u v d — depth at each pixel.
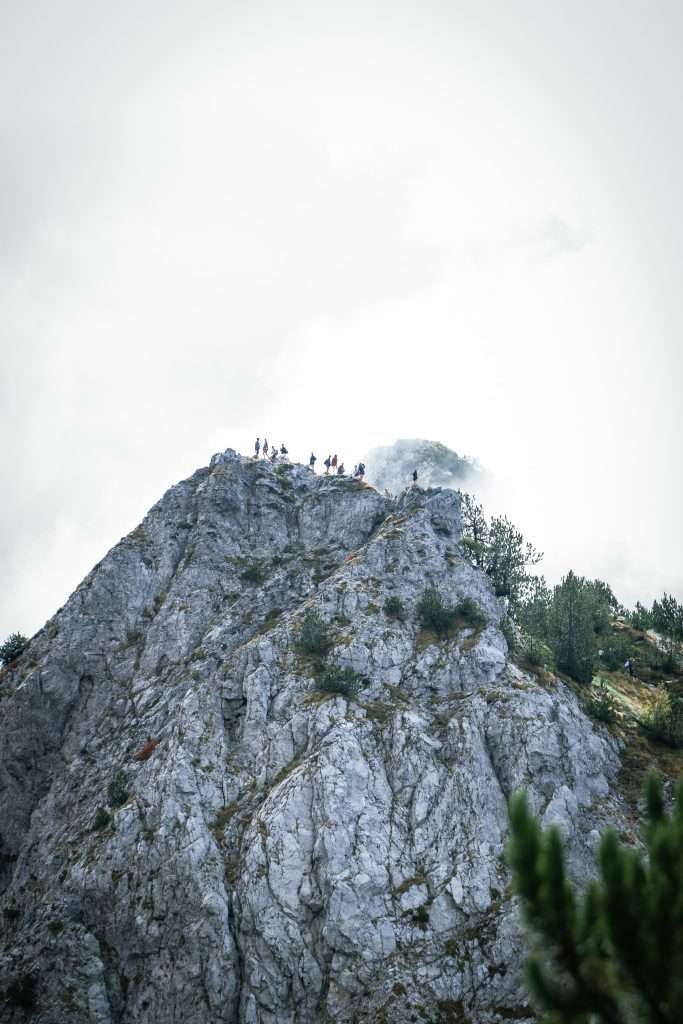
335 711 68.19
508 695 67.88
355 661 73.62
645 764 65.69
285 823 60.44
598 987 15.66
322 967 55.03
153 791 66.38
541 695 68.19
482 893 56.50
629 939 15.37
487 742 65.38
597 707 70.00
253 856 59.62
